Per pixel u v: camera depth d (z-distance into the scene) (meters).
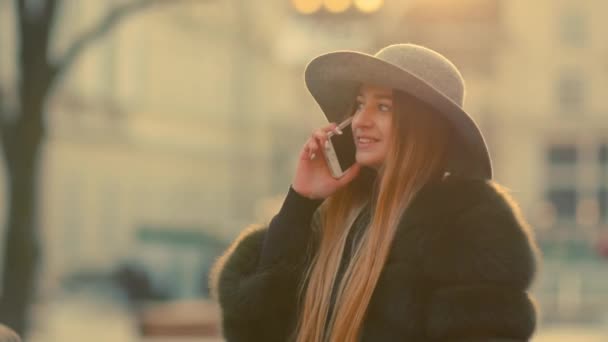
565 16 90.12
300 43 73.38
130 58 63.28
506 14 89.31
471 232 5.17
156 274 45.12
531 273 5.17
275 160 78.19
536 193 89.88
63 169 56.66
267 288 5.60
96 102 59.78
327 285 5.48
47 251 53.12
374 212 5.51
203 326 22.03
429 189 5.33
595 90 89.81
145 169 65.56
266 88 77.31
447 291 5.15
